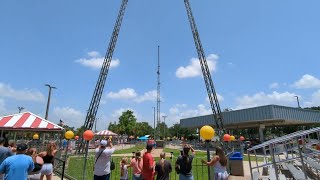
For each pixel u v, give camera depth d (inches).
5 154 286.5
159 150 1451.8
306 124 1531.7
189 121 1797.5
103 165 292.8
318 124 1557.6
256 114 1218.6
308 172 377.4
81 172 536.7
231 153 494.0
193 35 1151.6
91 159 722.8
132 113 3024.1
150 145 293.4
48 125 599.2
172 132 4224.9
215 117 1058.1
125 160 387.5
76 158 744.3
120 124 2967.5
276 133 2084.2
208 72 1103.6
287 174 402.0
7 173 219.5
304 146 330.6
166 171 304.7
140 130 3535.9
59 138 753.6
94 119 932.0
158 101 2146.9
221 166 283.4
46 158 313.9
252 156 1003.3
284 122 1337.4
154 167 296.0
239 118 1312.7
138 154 346.9
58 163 538.6
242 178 430.9
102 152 293.6
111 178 522.6
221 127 1042.7
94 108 938.1
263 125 1359.5
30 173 276.4
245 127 1716.3
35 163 281.4
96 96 939.3
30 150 283.0
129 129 2925.7
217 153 289.4
